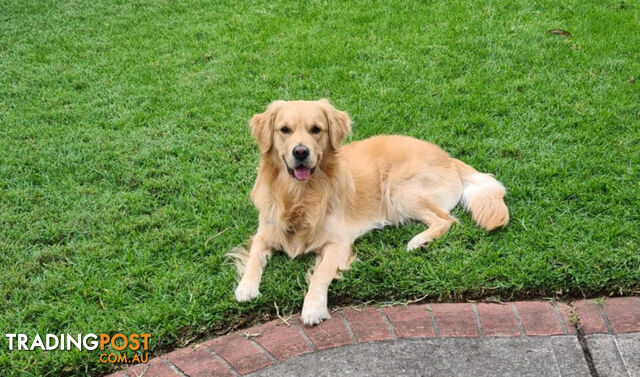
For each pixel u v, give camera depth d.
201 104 3.83
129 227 2.98
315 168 2.80
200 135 3.56
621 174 3.11
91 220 3.03
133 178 3.28
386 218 3.04
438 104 3.68
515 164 3.22
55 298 2.68
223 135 3.55
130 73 4.20
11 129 3.66
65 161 3.39
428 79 3.90
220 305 2.60
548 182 3.11
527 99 3.66
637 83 3.71
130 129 3.64
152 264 2.81
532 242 2.79
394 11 4.86
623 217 2.88
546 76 3.83
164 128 3.63
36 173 3.33
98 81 4.12
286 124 2.77
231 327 2.59
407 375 2.38
